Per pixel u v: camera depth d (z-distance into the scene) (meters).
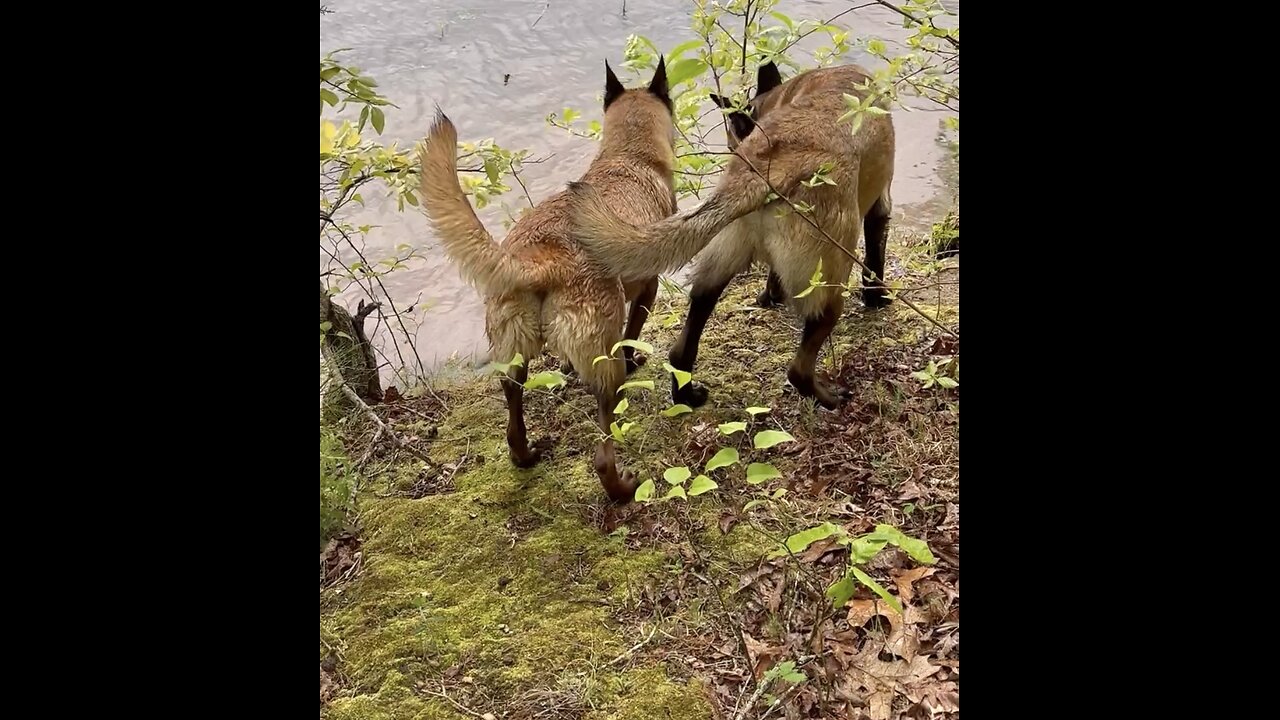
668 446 3.85
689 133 5.26
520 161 4.09
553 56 7.89
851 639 2.77
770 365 4.38
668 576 3.17
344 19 8.59
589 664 2.85
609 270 3.15
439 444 4.17
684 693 2.70
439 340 5.55
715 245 3.73
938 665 2.63
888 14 7.55
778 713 2.58
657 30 8.27
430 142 2.96
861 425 3.84
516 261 3.10
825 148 3.51
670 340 4.73
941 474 3.46
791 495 3.47
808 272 3.60
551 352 3.35
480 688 2.82
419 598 3.20
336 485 3.64
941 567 2.98
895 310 4.72
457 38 8.21
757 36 4.40
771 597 2.99
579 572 3.25
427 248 5.25
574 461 3.86
